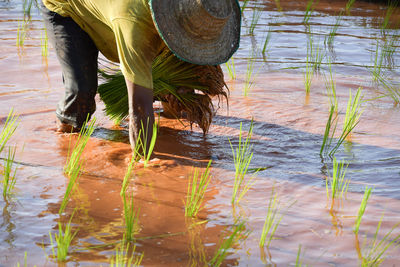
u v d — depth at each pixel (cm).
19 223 312
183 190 367
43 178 377
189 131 489
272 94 596
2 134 404
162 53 446
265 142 463
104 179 380
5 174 350
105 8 377
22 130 470
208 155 434
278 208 341
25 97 555
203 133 474
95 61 446
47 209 331
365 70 690
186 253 286
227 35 375
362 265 276
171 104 460
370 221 325
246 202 349
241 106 555
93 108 464
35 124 486
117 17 363
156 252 286
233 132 486
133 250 287
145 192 361
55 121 496
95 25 409
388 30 914
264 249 291
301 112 539
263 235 296
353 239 304
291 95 594
